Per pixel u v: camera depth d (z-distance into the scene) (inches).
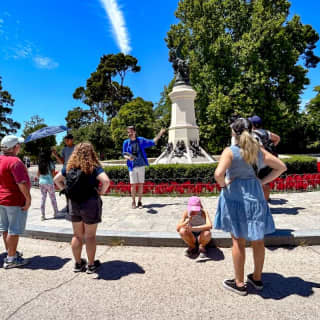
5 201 127.6
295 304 93.8
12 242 131.0
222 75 845.8
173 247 156.0
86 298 101.1
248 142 97.0
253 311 90.0
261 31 810.2
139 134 1189.7
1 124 1459.2
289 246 152.1
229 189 101.0
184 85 443.2
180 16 914.7
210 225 137.6
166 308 93.0
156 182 345.4
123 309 93.0
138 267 129.0
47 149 218.1
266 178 103.5
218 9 865.5
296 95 868.6
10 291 108.0
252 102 806.5
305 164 377.1
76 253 123.2
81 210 116.3
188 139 431.8
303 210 214.1
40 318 88.4
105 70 1598.2
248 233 95.3
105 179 115.8
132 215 216.4
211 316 87.7
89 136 1293.1
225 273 120.3
